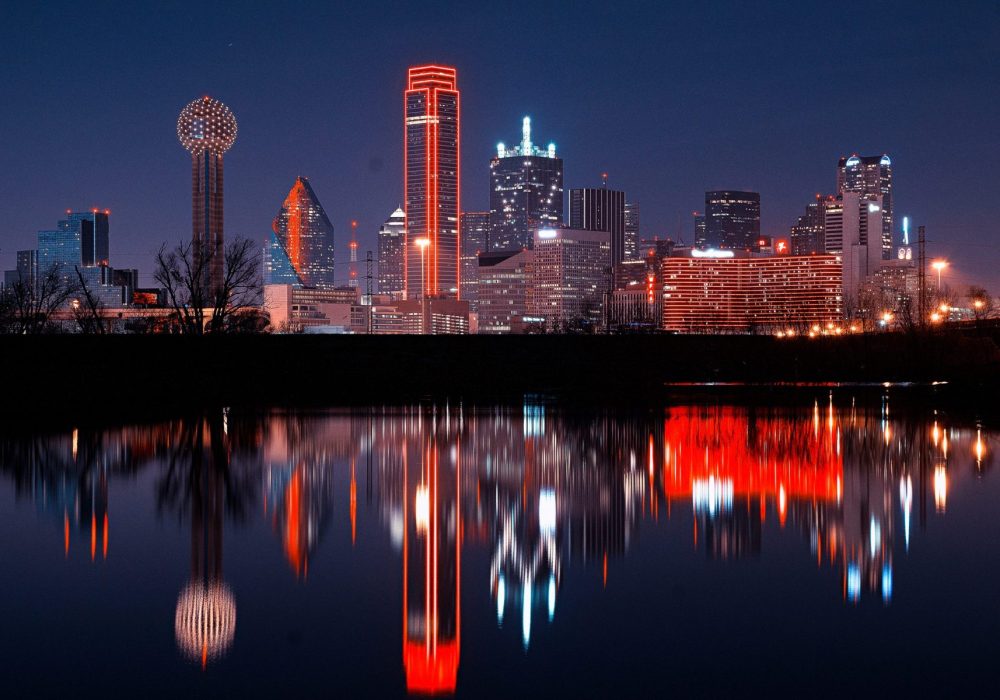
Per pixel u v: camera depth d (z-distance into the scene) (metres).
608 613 25.61
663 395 112.00
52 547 32.62
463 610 25.89
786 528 35.97
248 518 37.66
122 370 110.56
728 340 147.25
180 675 21.23
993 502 40.81
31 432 68.00
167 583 28.28
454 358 131.25
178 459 54.31
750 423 76.94
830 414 85.38
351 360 125.50
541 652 22.69
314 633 24.06
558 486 45.56
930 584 28.09
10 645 23.09
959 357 150.00
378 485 45.66
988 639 23.30
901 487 44.88
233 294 134.88
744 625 24.56
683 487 45.25
